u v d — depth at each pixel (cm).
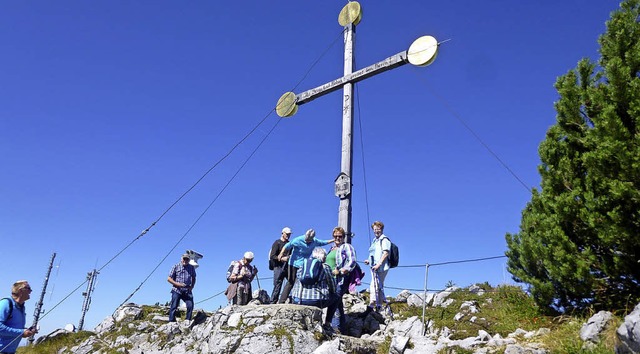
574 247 811
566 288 840
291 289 1074
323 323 988
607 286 795
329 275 979
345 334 1055
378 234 1134
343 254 1048
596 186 809
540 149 938
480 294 1128
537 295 897
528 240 909
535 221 902
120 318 1334
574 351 676
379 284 1100
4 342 713
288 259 1103
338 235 1092
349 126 1407
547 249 851
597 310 809
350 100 1443
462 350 780
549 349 713
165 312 1375
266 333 926
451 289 1203
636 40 834
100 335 1276
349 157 1368
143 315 1354
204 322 1114
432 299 1153
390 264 1120
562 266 808
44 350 1307
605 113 770
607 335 671
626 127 786
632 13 854
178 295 1248
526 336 804
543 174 923
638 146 739
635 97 769
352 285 1068
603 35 878
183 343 1095
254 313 973
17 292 744
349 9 1553
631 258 754
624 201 755
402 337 873
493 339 804
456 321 975
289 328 934
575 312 839
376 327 1078
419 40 1334
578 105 866
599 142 781
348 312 1130
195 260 1301
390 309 1113
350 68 1481
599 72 871
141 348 1173
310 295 980
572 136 872
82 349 1239
